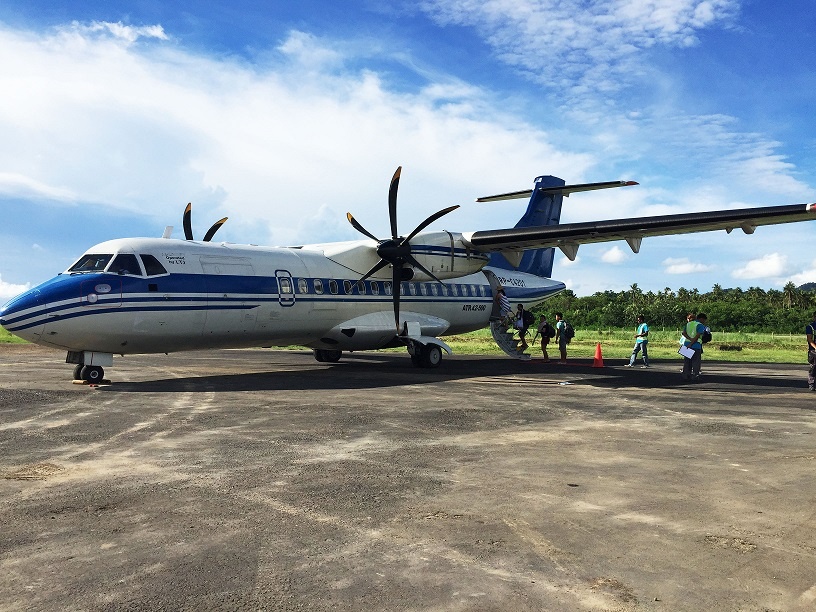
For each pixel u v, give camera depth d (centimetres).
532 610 292
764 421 830
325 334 1535
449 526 407
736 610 292
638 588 316
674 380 1395
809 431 756
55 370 1517
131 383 1220
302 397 1030
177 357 2067
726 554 360
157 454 610
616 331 5684
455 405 952
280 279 1413
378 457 605
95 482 508
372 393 1091
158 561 346
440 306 1789
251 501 459
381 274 1634
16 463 571
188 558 351
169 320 1220
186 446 648
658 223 1395
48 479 516
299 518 421
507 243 1630
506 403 980
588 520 420
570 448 651
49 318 1105
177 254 1267
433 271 1641
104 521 412
